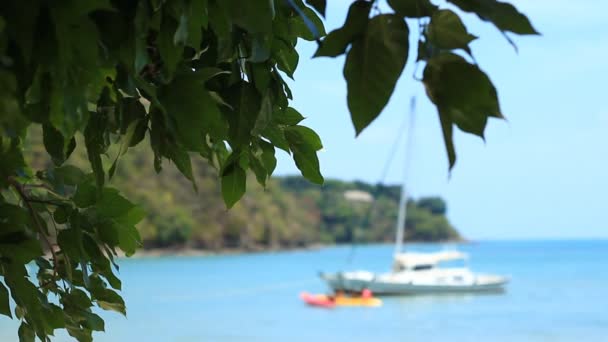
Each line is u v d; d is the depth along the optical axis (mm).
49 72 1519
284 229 174250
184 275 111438
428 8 1350
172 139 2131
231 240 159500
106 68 1721
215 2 1716
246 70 2035
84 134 2023
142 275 110125
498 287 74375
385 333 54656
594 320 60281
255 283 97438
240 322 60594
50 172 2484
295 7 1438
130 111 2111
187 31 1655
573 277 103250
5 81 1389
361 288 69375
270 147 2420
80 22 1466
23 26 1397
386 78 1357
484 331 55625
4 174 2121
